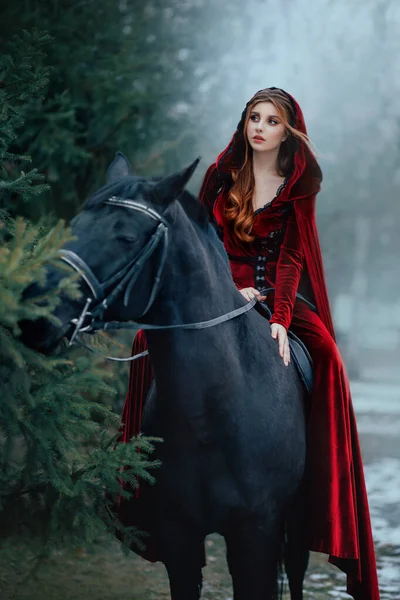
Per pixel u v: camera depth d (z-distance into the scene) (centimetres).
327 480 378
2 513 369
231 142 406
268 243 401
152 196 307
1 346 287
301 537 411
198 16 713
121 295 298
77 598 513
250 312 370
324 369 393
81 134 619
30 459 332
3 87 385
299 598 431
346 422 392
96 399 586
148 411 360
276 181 400
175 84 668
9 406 300
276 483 354
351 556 377
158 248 306
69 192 637
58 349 332
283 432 355
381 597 546
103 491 358
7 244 304
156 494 347
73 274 285
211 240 349
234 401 340
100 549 605
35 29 390
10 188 372
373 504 862
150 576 579
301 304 413
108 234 296
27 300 278
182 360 324
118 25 662
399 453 1220
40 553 396
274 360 367
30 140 592
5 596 500
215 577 600
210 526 347
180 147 671
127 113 621
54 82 623
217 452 339
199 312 327
